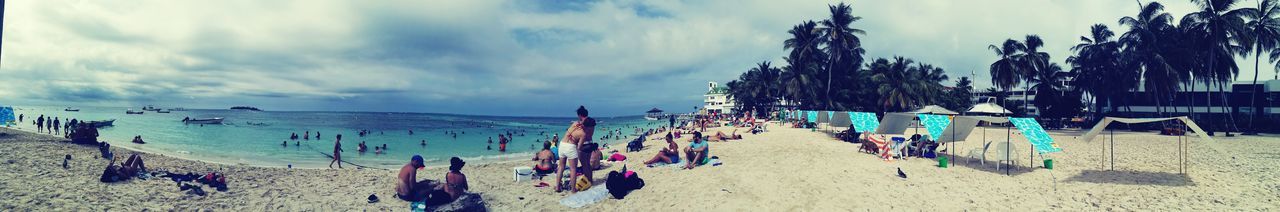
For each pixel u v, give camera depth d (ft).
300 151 89.76
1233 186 34.96
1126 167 45.65
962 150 64.95
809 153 60.29
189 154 78.02
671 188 36.14
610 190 33.04
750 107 322.75
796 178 39.81
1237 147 71.31
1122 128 143.02
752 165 48.32
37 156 51.34
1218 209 28.19
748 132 118.73
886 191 34.47
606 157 60.18
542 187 37.14
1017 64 160.86
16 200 28.14
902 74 184.65
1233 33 111.04
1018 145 73.46
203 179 36.01
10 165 41.63
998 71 160.97
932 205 30.25
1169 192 33.06
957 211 28.78
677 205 30.89
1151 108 204.44
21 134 92.27
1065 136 103.30
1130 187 35.09
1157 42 128.26
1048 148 45.44
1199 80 127.03
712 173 43.01
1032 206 29.81
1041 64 163.73
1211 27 112.37
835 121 89.20
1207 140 38.17
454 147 105.50
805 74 202.59
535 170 43.24
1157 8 128.36
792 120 168.55
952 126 49.47
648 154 65.98
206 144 104.06
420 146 107.96
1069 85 187.11
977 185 36.96
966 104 271.69
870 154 59.06
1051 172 43.16
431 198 28.32
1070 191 34.17
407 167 32.32
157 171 39.81
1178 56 121.90
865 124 77.82
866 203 30.76
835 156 56.75
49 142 71.31
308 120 368.68
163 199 30.35
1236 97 196.03
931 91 207.10
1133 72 135.64
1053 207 29.48
